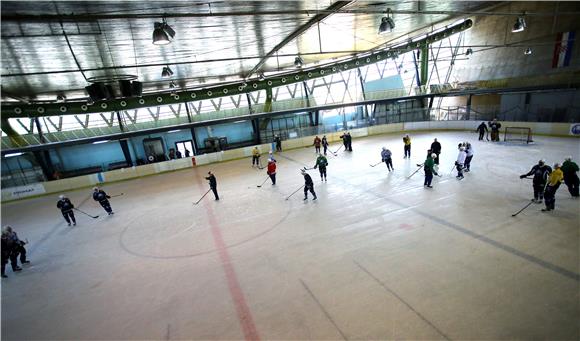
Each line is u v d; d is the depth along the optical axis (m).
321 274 6.12
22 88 13.98
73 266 8.03
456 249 6.42
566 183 8.34
